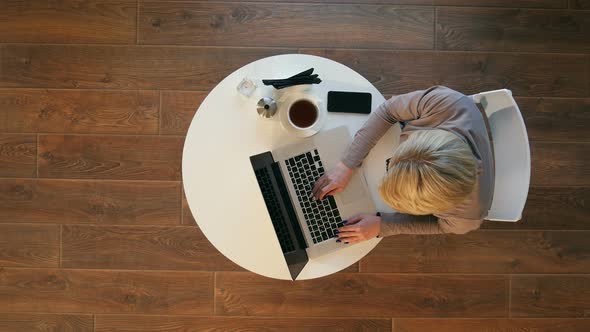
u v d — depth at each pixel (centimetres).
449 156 112
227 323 205
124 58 204
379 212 143
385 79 204
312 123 144
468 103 129
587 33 206
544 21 206
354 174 142
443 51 205
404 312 205
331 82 146
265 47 203
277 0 203
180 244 205
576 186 207
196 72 204
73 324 205
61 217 205
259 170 142
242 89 145
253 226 146
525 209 206
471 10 205
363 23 204
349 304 205
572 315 207
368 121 139
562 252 206
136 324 205
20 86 204
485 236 206
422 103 133
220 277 205
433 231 141
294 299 205
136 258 205
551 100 206
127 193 204
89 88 204
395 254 205
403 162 116
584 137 207
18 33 204
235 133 146
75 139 204
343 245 141
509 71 206
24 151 205
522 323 206
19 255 205
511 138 137
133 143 204
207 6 203
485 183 127
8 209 205
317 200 141
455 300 205
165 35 204
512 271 206
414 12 204
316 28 203
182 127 204
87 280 205
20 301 205
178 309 205
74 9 204
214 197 146
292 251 142
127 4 204
